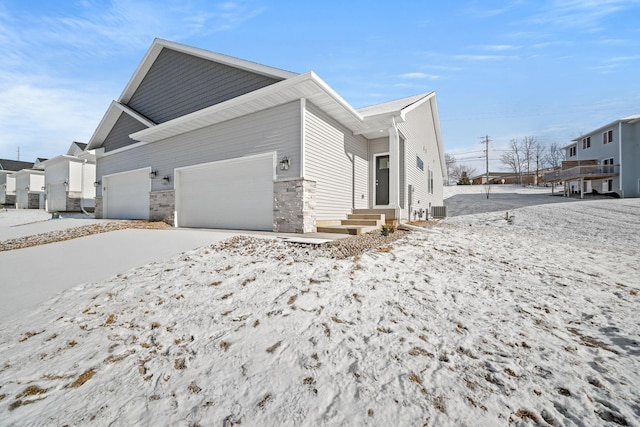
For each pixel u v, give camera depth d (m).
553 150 51.31
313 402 1.81
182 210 9.92
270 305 3.07
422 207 13.73
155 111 11.48
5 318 3.02
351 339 2.48
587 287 4.03
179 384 2.01
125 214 12.29
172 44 10.38
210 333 2.63
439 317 2.92
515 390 1.93
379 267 4.27
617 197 22.89
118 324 2.86
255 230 8.01
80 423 1.70
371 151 11.11
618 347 2.50
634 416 1.73
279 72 7.84
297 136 7.25
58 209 19.19
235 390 1.93
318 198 7.84
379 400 1.82
